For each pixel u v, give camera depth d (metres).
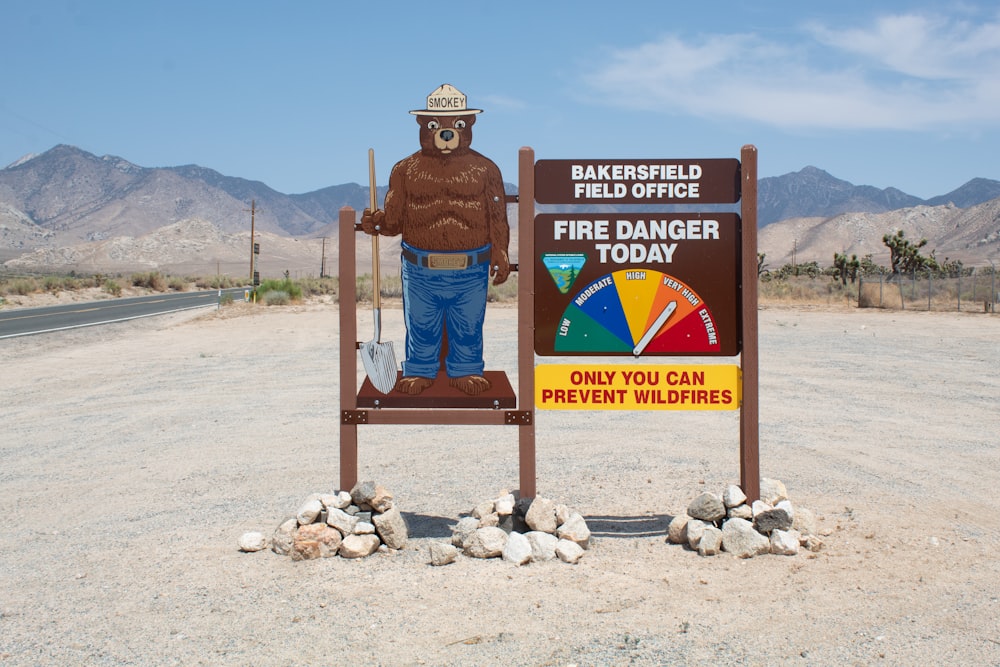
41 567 6.66
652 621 5.47
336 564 6.63
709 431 12.24
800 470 9.69
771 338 26.09
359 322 33.97
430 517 7.96
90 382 18.39
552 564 6.59
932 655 4.95
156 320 38.34
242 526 7.72
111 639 5.29
